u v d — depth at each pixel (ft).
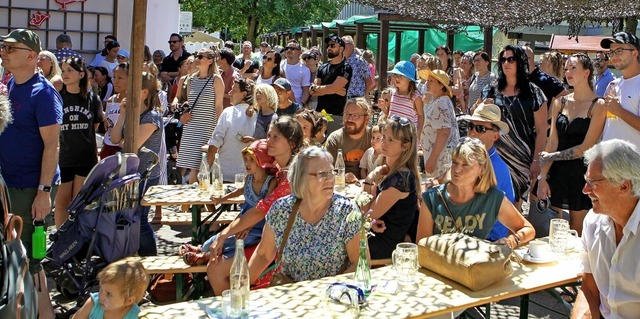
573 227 19.40
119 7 42.96
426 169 20.86
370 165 20.68
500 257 11.76
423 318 10.61
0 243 9.65
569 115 18.95
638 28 48.11
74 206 16.39
